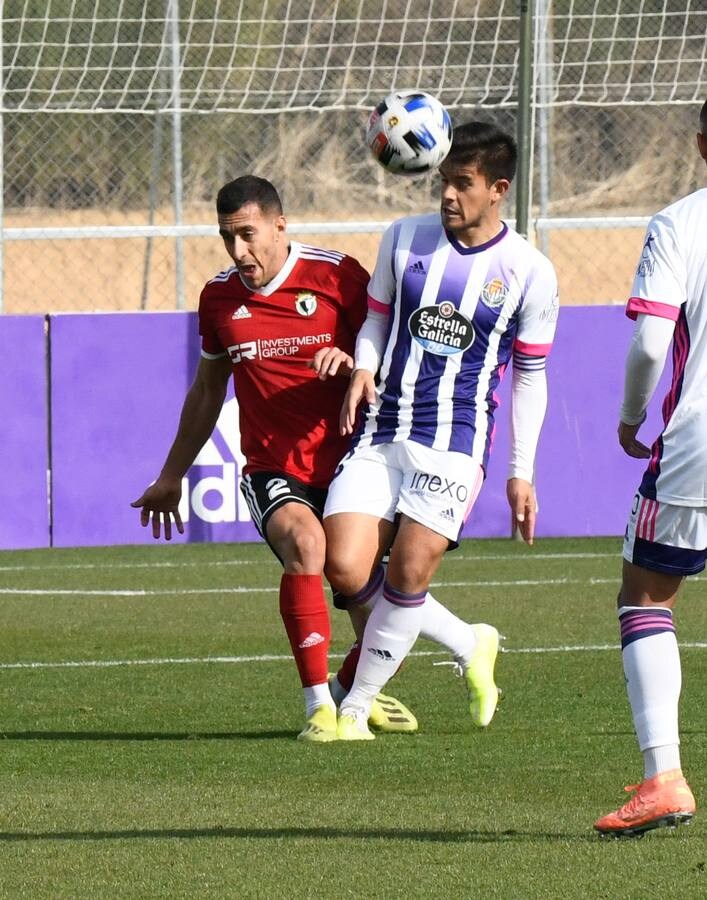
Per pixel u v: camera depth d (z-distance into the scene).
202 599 32.53
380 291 19.39
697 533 13.77
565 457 40.56
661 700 13.71
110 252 66.12
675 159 61.38
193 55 52.69
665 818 13.43
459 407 19.11
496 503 40.91
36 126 53.31
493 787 16.44
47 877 12.80
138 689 23.20
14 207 59.75
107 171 54.84
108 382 39.69
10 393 39.22
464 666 20.14
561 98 56.09
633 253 64.88
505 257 19.02
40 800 15.95
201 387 21.38
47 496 39.62
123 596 33.00
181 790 16.44
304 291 20.16
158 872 12.91
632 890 12.15
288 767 17.66
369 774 17.20
